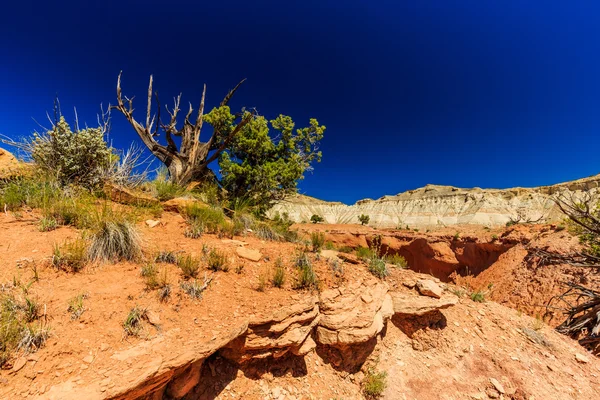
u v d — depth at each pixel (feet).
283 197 41.52
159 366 8.49
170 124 34.91
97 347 8.51
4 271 10.20
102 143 22.04
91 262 12.26
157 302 10.96
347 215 320.29
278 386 12.18
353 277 17.94
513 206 248.52
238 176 38.22
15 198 15.56
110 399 7.43
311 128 42.04
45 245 12.36
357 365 15.02
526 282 59.47
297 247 20.92
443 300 19.39
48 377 7.38
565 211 39.96
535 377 17.16
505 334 20.95
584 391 16.99
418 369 16.12
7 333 7.60
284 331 12.41
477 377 16.53
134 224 15.02
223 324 10.98
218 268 14.57
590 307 36.99
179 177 34.30
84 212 15.07
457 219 261.24
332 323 14.17
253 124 38.22
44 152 20.43
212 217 20.85
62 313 9.18
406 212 302.45
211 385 10.88
